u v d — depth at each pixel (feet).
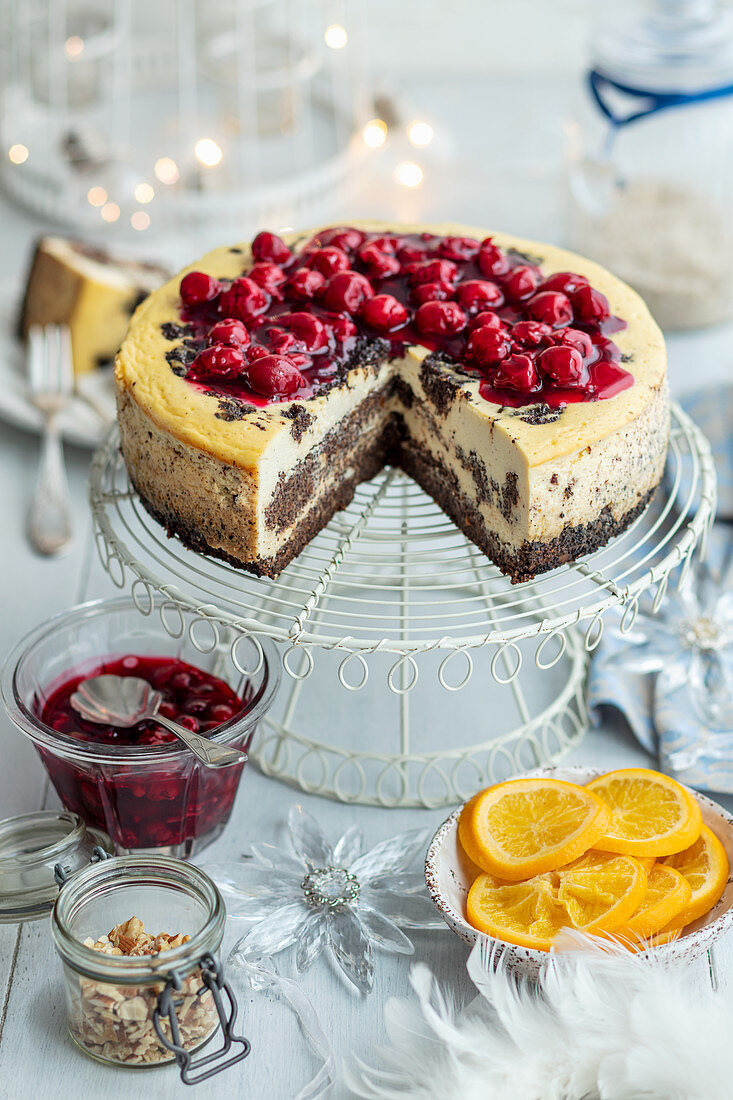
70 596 3.73
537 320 3.39
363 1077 2.93
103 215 4.64
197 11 5.06
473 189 4.83
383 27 5.35
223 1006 3.05
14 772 3.43
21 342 4.23
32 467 4.05
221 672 3.56
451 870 3.15
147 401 3.26
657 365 3.33
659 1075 2.86
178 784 3.20
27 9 5.02
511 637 3.07
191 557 3.85
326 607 3.77
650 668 3.52
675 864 3.15
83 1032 3.00
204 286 3.44
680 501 3.81
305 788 3.42
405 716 3.39
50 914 3.16
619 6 5.12
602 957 2.96
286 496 3.31
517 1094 2.89
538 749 3.46
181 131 4.97
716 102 4.18
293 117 4.91
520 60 5.40
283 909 3.19
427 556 3.86
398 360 3.45
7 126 4.95
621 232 4.36
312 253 3.55
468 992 3.10
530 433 3.20
